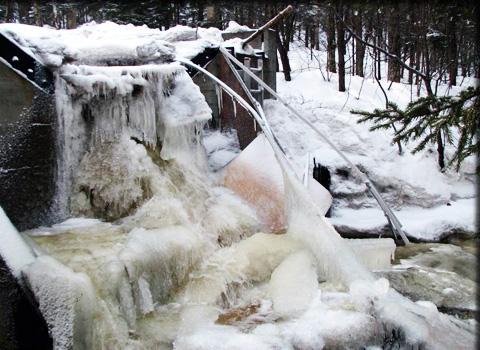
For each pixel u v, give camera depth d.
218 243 6.30
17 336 3.99
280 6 16.17
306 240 6.21
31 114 5.65
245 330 4.69
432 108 4.55
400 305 4.99
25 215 5.61
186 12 20.83
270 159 7.45
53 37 5.98
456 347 4.50
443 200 9.75
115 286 4.48
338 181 10.00
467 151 3.93
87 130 6.43
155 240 5.34
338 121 11.25
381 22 17.38
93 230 5.77
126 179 6.34
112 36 8.48
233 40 9.70
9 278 3.96
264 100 11.62
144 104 6.64
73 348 3.84
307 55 21.48
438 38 13.95
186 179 6.90
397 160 10.40
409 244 8.27
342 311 4.89
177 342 4.41
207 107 7.22
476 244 8.28
